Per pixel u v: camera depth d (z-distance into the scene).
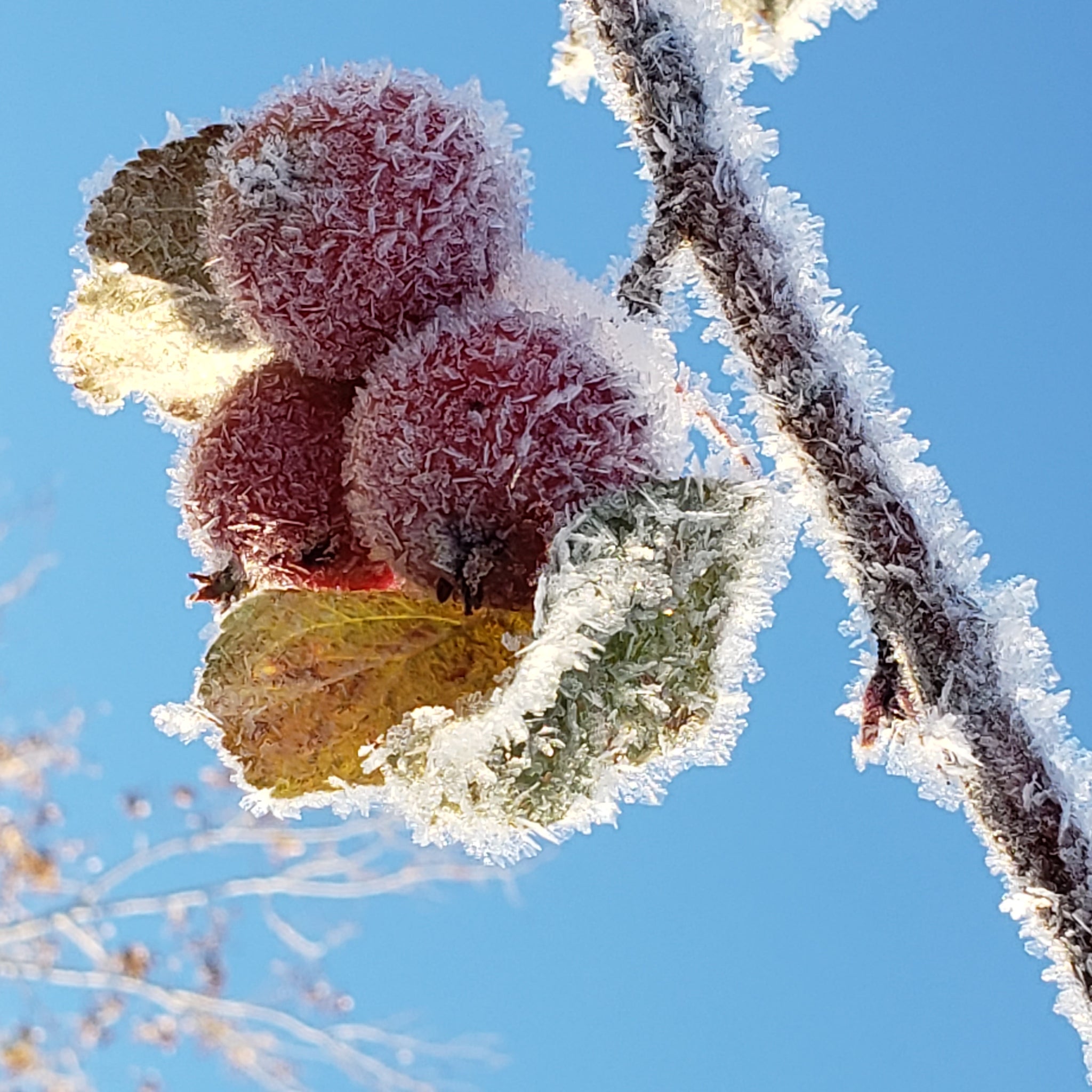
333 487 0.22
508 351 0.21
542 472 0.21
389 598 0.22
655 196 0.23
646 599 0.21
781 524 0.21
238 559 0.23
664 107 0.22
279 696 0.22
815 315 0.22
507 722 0.21
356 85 0.22
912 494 0.22
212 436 0.23
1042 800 0.22
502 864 0.21
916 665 0.22
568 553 0.21
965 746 0.22
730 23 0.23
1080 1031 0.22
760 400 0.22
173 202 0.24
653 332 0.22
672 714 0.21
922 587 0.22
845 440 0.22
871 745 0.22
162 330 0.24
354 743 0.22
